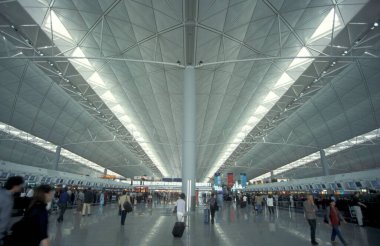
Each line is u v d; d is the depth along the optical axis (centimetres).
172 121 3459
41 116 3334
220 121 3525
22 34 1884
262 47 1922
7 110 2928
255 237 1086
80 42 2006
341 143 3950
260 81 2527
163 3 1477
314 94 3086
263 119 3722
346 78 2716
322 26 1889
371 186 2423
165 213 2336
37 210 319
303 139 4200
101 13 1652
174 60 1980
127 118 3941
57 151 4084
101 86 2866
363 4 1555
